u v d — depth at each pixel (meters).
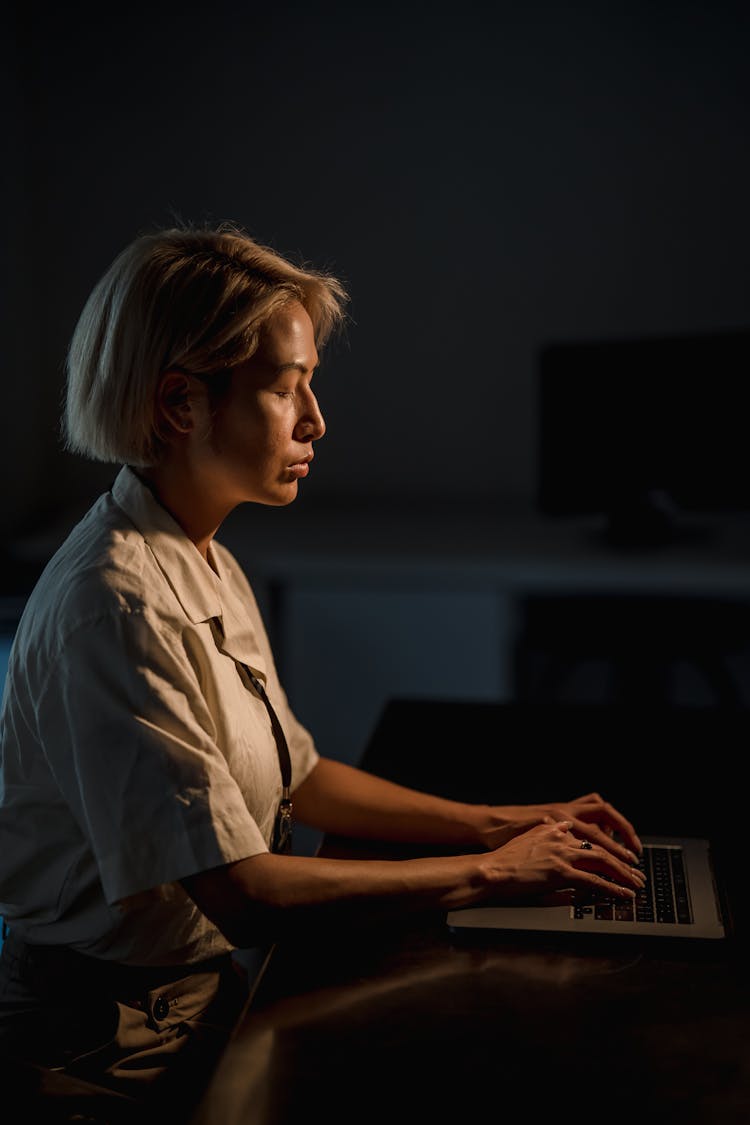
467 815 1.43
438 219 3.92
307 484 4.18
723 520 3.77
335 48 3.86
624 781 1.60
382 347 4.04
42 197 4.04
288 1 3.85
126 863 1.12
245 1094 0.93
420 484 4.11
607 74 3.75
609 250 3.85
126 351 1.20
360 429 4.11
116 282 1.21
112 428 1.23
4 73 3.77
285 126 3.93
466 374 4.01
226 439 1.23
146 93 3.96
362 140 3.91
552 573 3.29
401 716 1.87
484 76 3.81
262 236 4.02
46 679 1.17
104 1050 1.21
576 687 3.46
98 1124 1.07
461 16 3.79
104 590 1.16
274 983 1.09
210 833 1.11
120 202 4.02
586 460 3.39
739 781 1.59
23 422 3.90
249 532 3.75
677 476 3.33
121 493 1.28
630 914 1.20
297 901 1.14
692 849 1.36
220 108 3.94
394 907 1.18
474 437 4.05
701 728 1.80
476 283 3.94
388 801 1.46
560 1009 1.05
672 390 3.28
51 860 1.24
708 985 1.09
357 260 3.99
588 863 1.26
